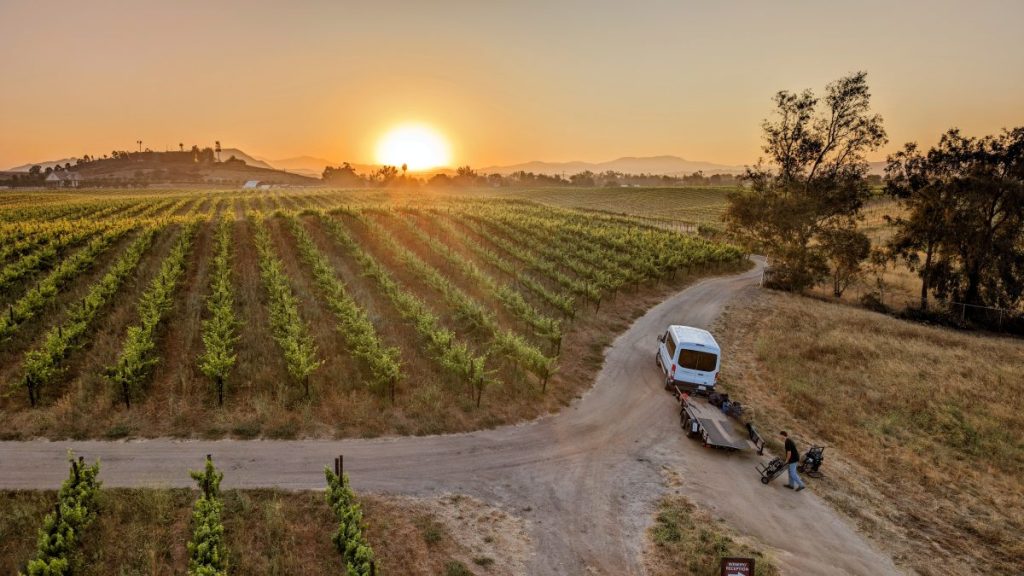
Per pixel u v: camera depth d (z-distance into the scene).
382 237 48.66
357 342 22.86
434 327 27.03
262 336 24.55
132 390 18.39
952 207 39.28
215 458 15.45
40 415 16.75
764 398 23.91
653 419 21.08
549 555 12.89
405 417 18.95
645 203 139.50
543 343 28.02
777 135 51.12
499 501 14.97
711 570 12.34
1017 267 38.66
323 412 18.53
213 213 68.81
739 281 50.19
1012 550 13.97
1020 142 36.84
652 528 14.14
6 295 28.05
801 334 32.72
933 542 14.30
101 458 15.02
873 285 51.88
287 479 14.73
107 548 11.48
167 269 32.28
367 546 11.27
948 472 18.20
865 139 46.53
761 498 16.00
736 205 50.81
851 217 47.06
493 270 43.41
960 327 39.91
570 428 19.84
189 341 23.02
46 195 112.94
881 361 28.34
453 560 12.28
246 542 12.04
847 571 12.86
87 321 23.69
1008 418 22.22
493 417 19.83
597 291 36.31
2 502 12.84
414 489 15.05
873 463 18.59
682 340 22.98
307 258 39.75
